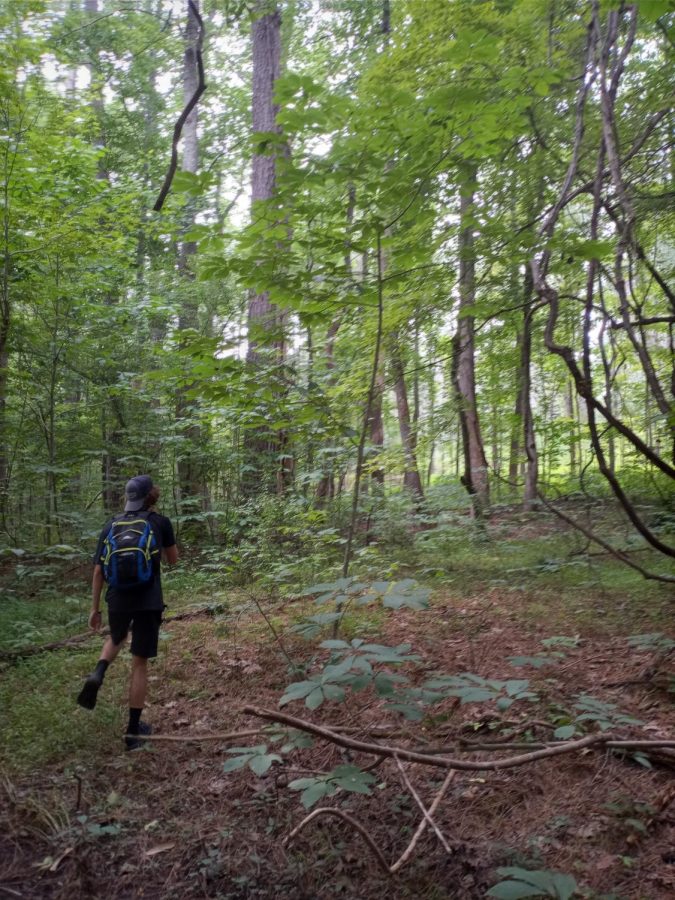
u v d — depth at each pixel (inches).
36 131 350.6
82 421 462.6
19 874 109.8
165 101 758.5
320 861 110.2
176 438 419.8
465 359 476.4
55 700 180.2
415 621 243.6
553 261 257.4
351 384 292.4
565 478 464.8
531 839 113.0
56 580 359.9
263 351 311.1
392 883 104.6
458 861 108.4
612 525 378.3
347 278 204.8
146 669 159.3
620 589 273.1
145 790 135.7
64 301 397.7
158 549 165.2
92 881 107.7
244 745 152.7
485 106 165.9
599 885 100.7
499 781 130.4
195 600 302.5
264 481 404.8
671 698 159.3
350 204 192.4
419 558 368.5
